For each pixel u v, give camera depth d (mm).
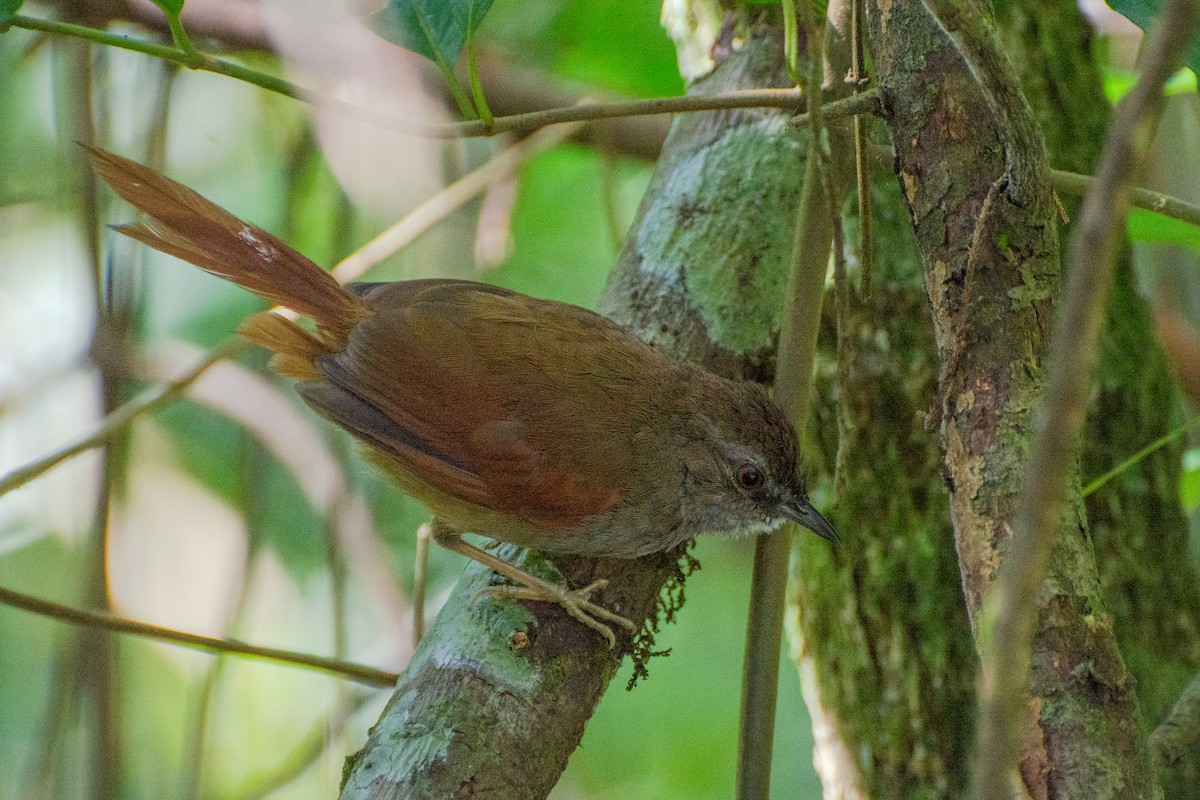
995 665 2998
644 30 11555
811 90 5543
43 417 11953
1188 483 9453
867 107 5574
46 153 12711
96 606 9625
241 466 10648
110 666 9633
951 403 5082
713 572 13609
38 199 10812
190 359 10570
